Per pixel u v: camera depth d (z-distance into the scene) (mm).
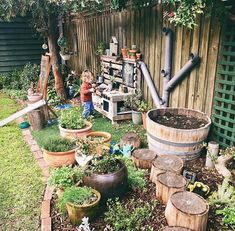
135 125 5297
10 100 7359
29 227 2613
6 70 9016
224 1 3428
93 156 3182
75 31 8484
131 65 5457
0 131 5023
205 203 2393
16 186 3254
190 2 3137
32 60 9312
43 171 3598
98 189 2719
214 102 3902
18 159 3930
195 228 2273
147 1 4961
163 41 4738
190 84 4285
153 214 2652
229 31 3490
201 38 3939
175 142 3562
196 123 3934
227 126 3773
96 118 5777
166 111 4367
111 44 6270
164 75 4660
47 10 6199
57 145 3553
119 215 2562
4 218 2734
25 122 5336
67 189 2666
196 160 3760
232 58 3613
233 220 2424
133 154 3566
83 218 2361
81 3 5613
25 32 8930
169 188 2678
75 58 8945
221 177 3314
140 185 3049
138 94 5449
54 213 2762
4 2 6117
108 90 5750
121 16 5832
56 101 6777
